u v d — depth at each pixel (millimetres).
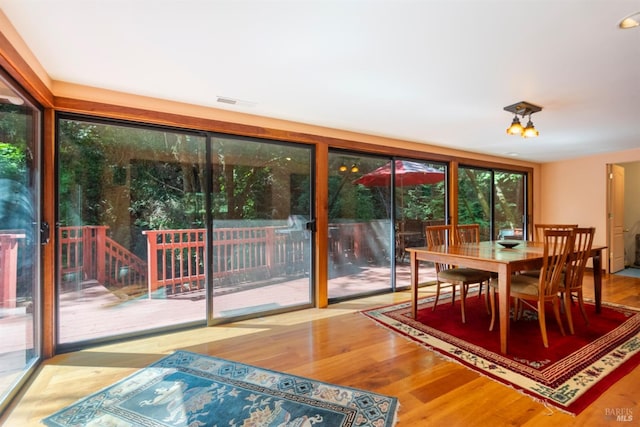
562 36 1750
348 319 3203
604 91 2525
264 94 2645
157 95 2664
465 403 1779
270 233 3410
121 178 2721
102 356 2402
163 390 1936
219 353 2443
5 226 1858
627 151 5008
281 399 1833
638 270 5578
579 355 2318
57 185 2459
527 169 5852
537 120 3295
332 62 2076
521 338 2652
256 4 1481
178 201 2951
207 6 1493
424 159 4551
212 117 2992
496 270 2480
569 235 2570
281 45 1860
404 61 2061
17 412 1731
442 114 3154
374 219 4176
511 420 1634
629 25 1636
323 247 3658
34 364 2193
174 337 2766
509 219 5664
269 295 3396
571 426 1583
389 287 4312
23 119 2080
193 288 3023
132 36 1754
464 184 5039
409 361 2279
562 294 3137
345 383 1996
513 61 2049
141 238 2814
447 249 3232
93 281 2633
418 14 1562
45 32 1707
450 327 2939
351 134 3842
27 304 2168
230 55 1978
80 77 2291
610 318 3084
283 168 3486
